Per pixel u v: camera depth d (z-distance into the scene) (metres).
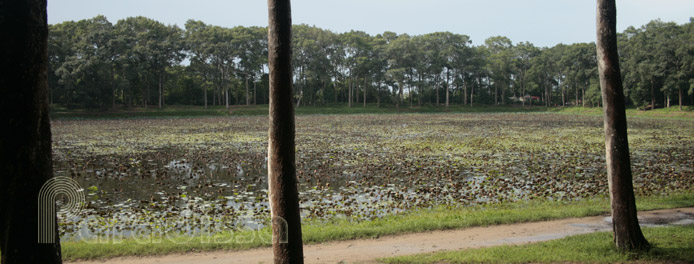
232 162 17.14
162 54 57.22
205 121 46.66
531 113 69.25
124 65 53.44
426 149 21.08
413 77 83.56
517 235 7.72
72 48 53.22
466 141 24.89
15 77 3.67
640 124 39.22
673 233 7.35
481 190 11.95
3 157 3.70
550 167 15.73
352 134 30.17
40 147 3.86
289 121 4.79
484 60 85.12
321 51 71.44
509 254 6.38
